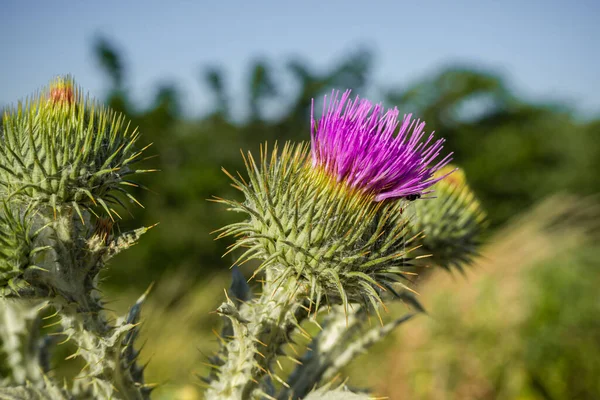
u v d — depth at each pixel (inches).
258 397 5.5
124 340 5.4
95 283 5.4
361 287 5.5
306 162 5.8
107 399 5.2
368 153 5.6
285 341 5.6
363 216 5.5
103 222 5.4
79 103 5.6
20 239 5.1
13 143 5.4
